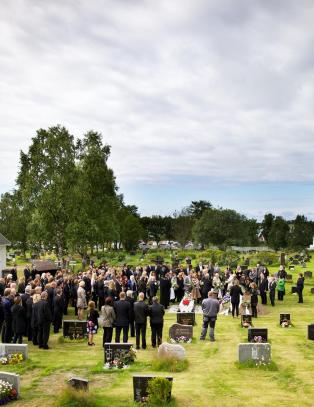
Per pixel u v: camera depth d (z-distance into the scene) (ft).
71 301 104.78
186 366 55.57
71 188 189.88
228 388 47.19
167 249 383.65
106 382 50.14
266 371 53.62
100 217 205.26
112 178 213.25
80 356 62.69
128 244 330.75
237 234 374.02
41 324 66.95
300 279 119.03
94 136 208.74
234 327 85.40
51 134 193.88
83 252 195.83
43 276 99.66
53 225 189.26
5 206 290.76
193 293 112.78
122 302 65.87
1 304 68.28
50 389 47.96
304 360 59.16
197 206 521.24
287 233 372.79
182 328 72.23
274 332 79.87
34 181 190.29
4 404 43.06
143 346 66.13
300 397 44.60
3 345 58.65
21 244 257.75
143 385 42.80
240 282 120.57
